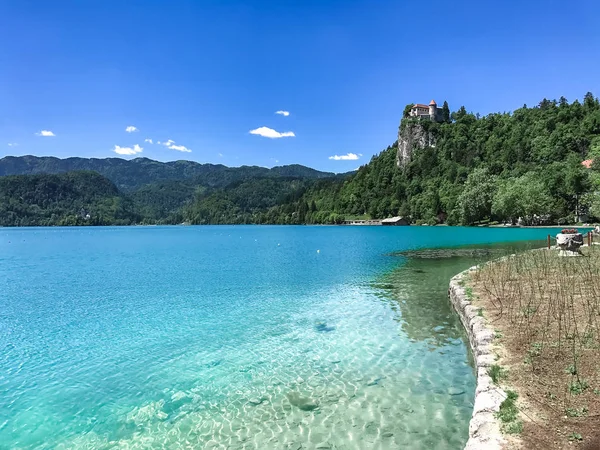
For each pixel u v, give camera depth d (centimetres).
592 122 11312
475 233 6272
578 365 647
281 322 1316
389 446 594
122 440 650
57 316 1457
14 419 725
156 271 2689
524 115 15250
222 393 808
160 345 1114
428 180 14312
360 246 4538
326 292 1798
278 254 3819
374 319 1320
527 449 445
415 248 4034
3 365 990
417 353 990
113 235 9725
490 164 12006
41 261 3534
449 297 1596
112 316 1444
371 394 773
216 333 1209
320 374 884
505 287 1362
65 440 655
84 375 920
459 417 671
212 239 7338
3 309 1580
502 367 680
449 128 16862
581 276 1418
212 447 617
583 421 487
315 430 653
